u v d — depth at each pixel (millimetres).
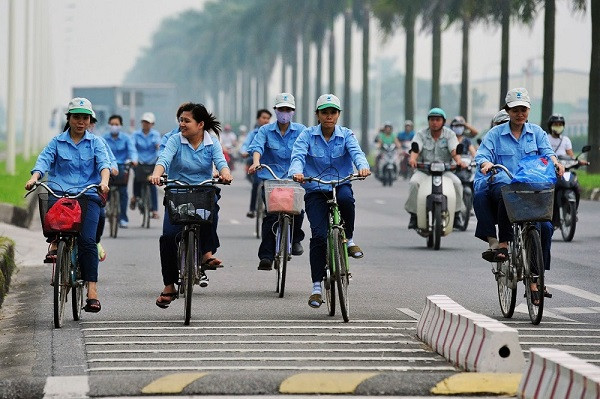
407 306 23875
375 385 15492
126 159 43438
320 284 22656
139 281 28359
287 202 24438
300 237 26000
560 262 32250
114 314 22844
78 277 22062
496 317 22609
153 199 46469
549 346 19016
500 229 22438
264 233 25859
